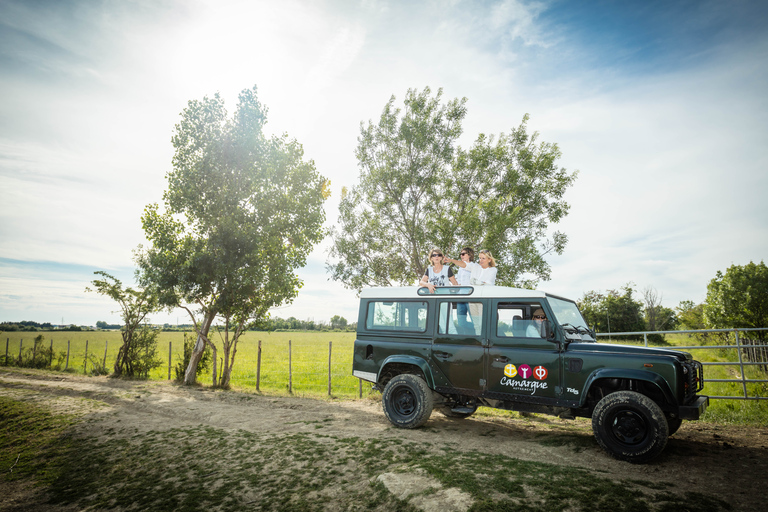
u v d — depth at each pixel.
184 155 14.70
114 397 11.92
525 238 10.57
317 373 19.03
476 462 5.08
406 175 11.81
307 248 15.20
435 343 6.98
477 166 11.46
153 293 16.06
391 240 12.38
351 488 4.87
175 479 5.77
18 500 5.70
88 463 6.77
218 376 17.77
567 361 5.78
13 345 36.88
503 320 6.48
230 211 14.47
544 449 5.73
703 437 6.31
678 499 3.90
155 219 14.30
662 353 5.26
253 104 14.75
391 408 7.25
